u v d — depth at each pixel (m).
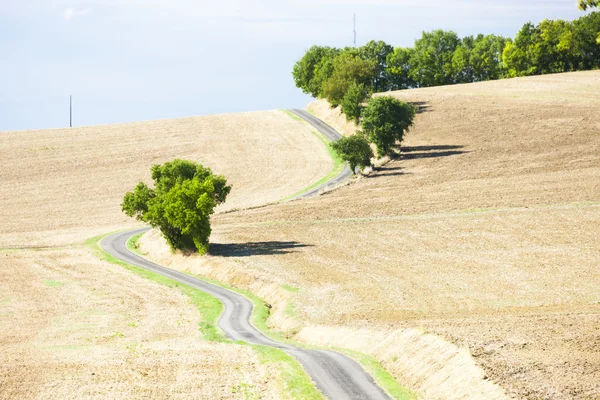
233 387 36.84
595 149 106.25
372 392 33.44
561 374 31.06
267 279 63.34
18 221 107.75
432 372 34.47
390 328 43.03
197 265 74.44
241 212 97.19
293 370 37.44
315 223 84.94
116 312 59.84
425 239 71.75
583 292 49.44
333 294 55.94
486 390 30.31
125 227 102.69
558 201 81.19
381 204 90.50
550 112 133.25
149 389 37.16
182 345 47.09
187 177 91.94
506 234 70.00
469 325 41.06
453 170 105.00
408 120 118.19
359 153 111.06
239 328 52.06
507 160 106.62
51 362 43.50
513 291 51.22
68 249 89.62
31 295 67.00
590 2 33.47
